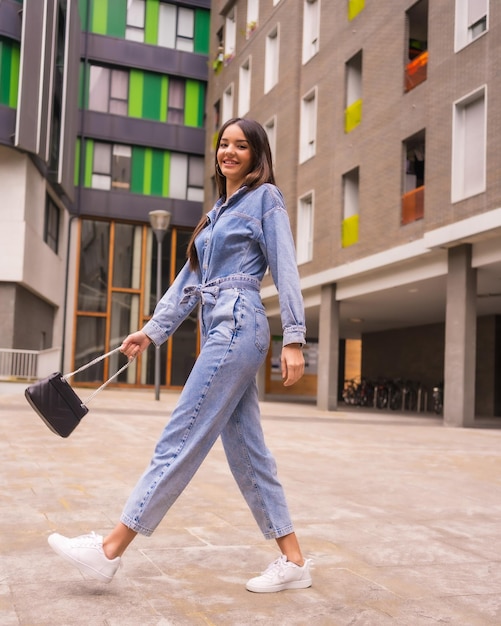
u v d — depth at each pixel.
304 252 21.89
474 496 5.28
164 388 31.22
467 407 13.96
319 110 20.81
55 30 23.61
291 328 2.64
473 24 14.26
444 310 20.67
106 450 7.52
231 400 2.68
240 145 2.86
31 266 23.61
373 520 4.23
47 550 3.27
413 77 16.27
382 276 17.36
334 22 20.09
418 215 15.91
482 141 13.90
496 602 2.69
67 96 25.91
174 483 2.62
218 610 2.48
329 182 19.94
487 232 13.09
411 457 7.88
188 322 31.83
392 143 16.83
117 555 2.64
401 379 23.36
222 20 29.95
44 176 25.16
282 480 5.79
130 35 31.11
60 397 2.72
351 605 2.59
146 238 31.30
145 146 31.30
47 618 2.34
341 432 11.20
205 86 32.38
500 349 20.23
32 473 5.74
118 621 2.33
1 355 21.92
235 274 2.75
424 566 3.20
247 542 3.53
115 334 30.61
